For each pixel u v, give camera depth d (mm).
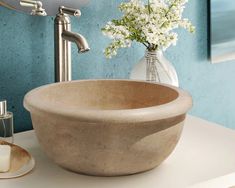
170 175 1146
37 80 1541
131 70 1632
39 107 1069
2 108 1303
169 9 1486
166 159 1240
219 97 2051
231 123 2115
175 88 1247
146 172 1165
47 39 1536
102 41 1659
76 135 1040
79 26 1601
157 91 1305
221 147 1318
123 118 1010
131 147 1049
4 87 1481
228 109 2098
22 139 1396
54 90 1291
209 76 1993
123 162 1071
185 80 1915
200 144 1342
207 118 2029
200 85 1971
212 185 1134
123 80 1354
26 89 1524
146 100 1330
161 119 1044
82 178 1131
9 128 1322
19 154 1228
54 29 1406
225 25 1966
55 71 1428
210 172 1162
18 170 1155
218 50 1970
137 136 1040
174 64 1862
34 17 1495
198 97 1978
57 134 1063
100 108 1364
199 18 1899
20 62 1496
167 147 1104
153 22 1454
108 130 1023
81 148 1052
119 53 1703
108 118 1008
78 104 1344
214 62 1971
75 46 1605
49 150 1113
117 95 1361
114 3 1661
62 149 1077
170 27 1462
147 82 1326
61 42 1402
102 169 1088
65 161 1101
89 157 1062
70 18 1573
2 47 1454
